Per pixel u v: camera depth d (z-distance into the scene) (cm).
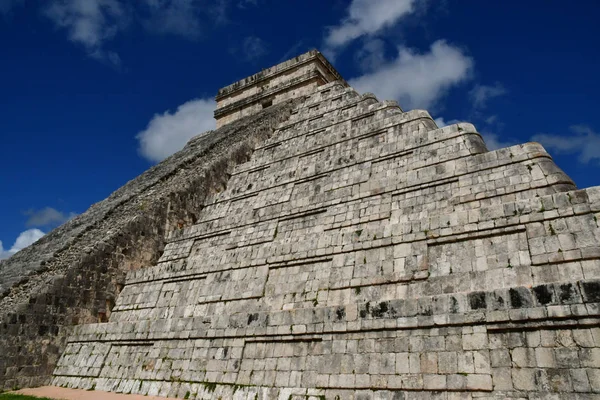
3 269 2105
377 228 1375
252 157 2559
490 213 1170
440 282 1148
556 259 1013
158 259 2067
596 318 821
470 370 911
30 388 1561
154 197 2200
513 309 912
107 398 1353
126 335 1595
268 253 1597
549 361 839
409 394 959
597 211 1012
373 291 1260
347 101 2416
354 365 1066
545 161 1248
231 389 1234
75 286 1770
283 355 1209
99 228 2066
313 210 1694
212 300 1611
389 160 1695
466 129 1531
